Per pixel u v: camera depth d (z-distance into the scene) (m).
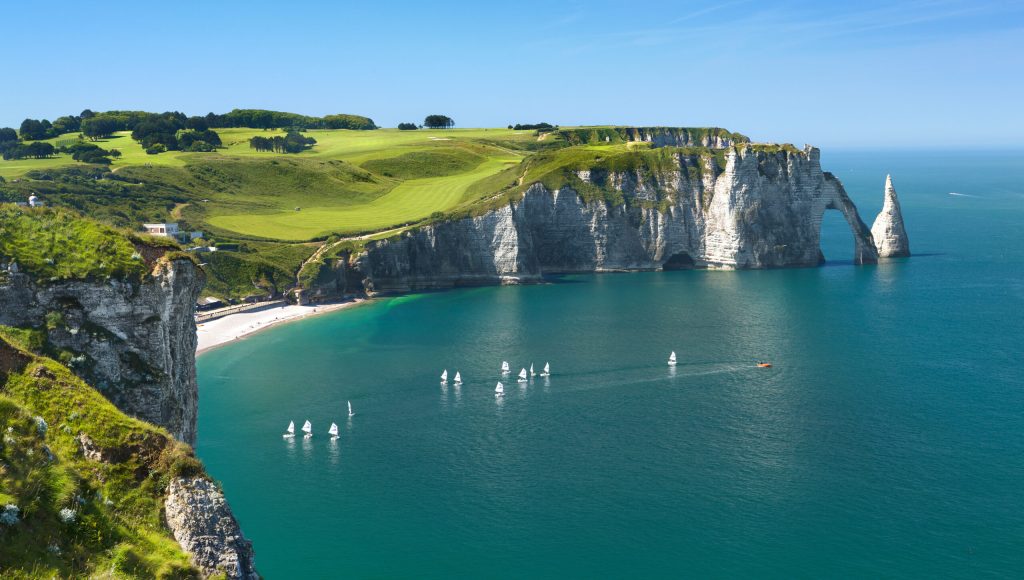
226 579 45.97
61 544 41.84
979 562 76.50
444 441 106.75
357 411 118.88
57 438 49.69
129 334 71.69
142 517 47.34
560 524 84.31
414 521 85.31
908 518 84.62
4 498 41.31
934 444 103.25
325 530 83.62
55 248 72.62
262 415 117.38
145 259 75.62
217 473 97.31
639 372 136.00
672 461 99.31
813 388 126.44
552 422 113.19
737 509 87.06
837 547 79.38
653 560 77.56
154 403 70.38
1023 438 104.81
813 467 96.81
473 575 75.31
